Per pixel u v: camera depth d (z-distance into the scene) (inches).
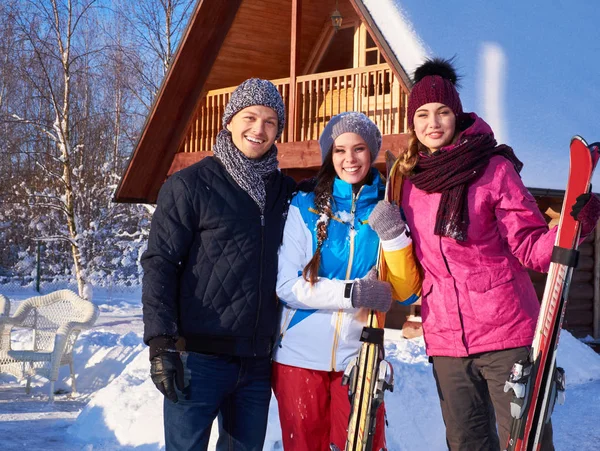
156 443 189.3
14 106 967.6
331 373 120.2
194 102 511.2
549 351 103.7
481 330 112.6
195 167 119.6
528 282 116.0
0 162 922.1
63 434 205.9
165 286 114.0
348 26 491.2
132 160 515.5
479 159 113.0
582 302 388.8
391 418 183.6
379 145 124.7
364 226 119.9
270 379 123.3
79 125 916.0
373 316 115.9
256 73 520.7
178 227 116.0
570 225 102.7
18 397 272.8
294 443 119.1
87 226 800.3
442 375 117.9
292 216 122.1
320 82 479.8
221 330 115.5
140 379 218.8
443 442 182.5
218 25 486.6
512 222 110.7
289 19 491.5
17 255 904.3
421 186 116.5
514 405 102.3
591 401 235.1
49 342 287.3
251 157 121.2
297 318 119.3
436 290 117.1
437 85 118.3
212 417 117.8
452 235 112.3
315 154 414.3
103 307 672.4
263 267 118.3
